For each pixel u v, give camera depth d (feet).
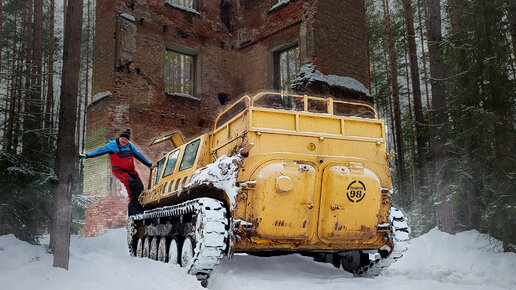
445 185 32.73
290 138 18.58
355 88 55.88
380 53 89.25
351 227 18.84
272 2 63.16
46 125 47.01
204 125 60.13
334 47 55.72
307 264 23.26
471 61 32.14
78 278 16.88
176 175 23.98
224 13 66.74
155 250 26.35
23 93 34.55
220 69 63.67
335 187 18.49
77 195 34.40
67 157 19.40
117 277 17.37
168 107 56.95
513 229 26.37
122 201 49.78
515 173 27.17
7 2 65.98
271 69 61.82
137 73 54.80
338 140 19.36
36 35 48.32
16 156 29.50
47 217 30.89
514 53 29.45
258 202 17.48
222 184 17.90
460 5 33.53
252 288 16.46
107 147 28.12
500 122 28.78
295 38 57.57
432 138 35.12
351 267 22.59
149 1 57.47
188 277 17.46
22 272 16.98
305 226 18.16
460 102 32.73
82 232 49.49
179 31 60.03
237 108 63.82
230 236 17.63
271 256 24.43
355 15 58.90
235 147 18.97
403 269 23.25
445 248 27.84
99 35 56.65
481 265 22.99
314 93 51.83
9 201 28.63
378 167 19.88
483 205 32.89
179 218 22.80
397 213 20.53
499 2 30.40
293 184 17.78
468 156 31.45
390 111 88.43
